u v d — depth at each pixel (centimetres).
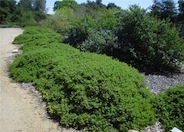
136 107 411
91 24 896
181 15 1925
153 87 568
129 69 515
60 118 421
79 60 564
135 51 738
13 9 3838
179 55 718
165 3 1858
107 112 398
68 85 451
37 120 416
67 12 2159
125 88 430
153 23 736
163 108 423
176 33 732
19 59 703
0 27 2803
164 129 395
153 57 721
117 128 388
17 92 535
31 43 1038
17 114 434
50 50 714
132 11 742
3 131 378
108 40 750
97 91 416
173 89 460
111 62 534
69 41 940
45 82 539
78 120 397
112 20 865
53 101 456
